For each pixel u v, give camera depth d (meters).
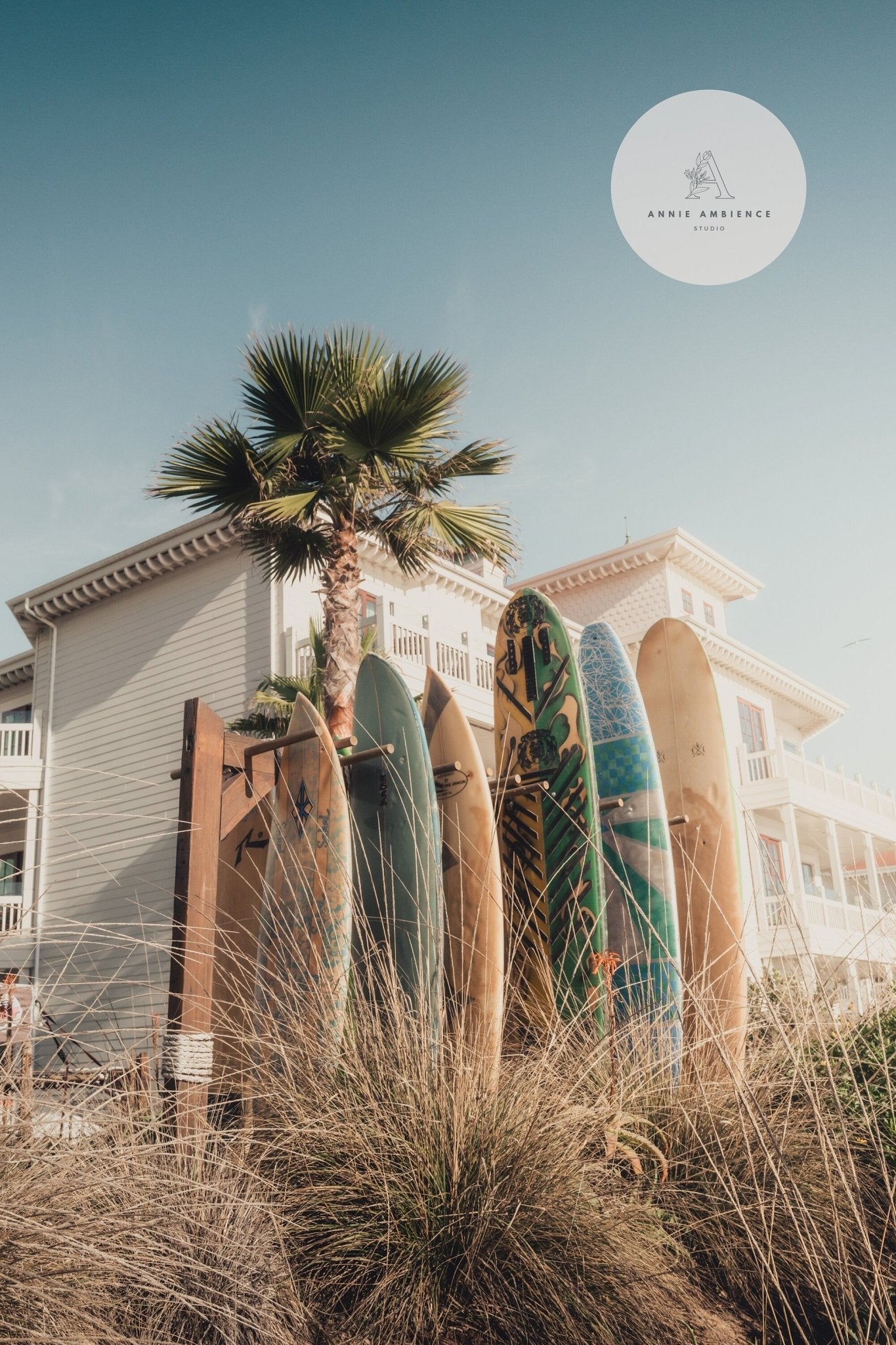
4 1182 2.30
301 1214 2.97
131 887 15.56
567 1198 3.11
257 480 10.65
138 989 10.31
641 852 5.39
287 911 4.34
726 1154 3.68
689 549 22.64
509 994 5.00
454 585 17.91
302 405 10.52
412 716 4.89
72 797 16.97
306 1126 3.13
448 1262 2.91
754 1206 3.31
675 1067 4.28
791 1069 3.94
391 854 4.77
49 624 18.27
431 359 9.96
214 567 16.48
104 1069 2.97
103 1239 2.29
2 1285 2.11
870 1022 4.29
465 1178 3.03
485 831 4.80
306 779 4.56
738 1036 4.67
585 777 5.25
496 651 5.94
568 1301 2.86
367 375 10.55
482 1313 2.81
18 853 16.88
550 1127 3.25
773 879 4.77
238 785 4.90
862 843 22.09
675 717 6.22
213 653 16.06
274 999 3.87
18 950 9.70
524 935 5.16
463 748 5.05
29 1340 2.05
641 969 5.12
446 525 10.95
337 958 4.04
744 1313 3.26
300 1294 2.75
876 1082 4.02
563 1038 3.97
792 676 23.78
